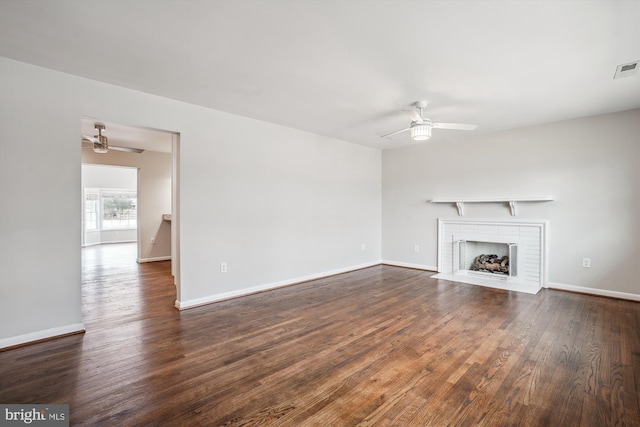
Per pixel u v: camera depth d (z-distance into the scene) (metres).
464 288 4.53
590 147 4.19
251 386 2.07
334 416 1.77
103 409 1.82
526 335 2.87
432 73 2.89
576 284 4.30
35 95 2.75
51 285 2.83
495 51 2.49
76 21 2.09
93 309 3.64
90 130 4.85
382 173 6.52
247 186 4.26
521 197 4.52
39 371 2.25
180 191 3.65
